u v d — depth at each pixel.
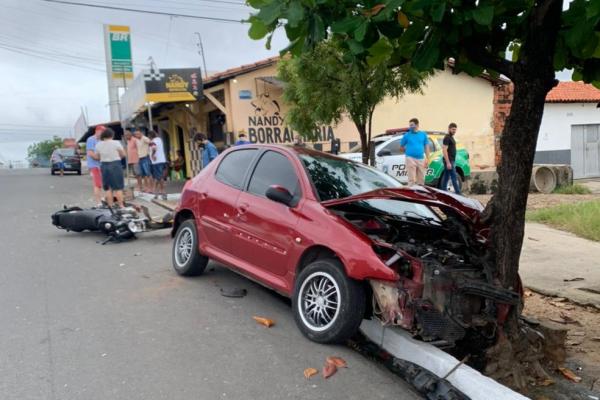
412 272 3.92
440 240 4.56
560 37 3.58
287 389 3.65
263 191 5.25
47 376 3.78
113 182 11.02
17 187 22.12
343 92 9.11
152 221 8.76
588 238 8.54
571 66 3.89
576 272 6.63
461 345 4.31
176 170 20.91
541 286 6.08
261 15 3.05
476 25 3.34
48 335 4.52
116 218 8.71
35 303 5.37
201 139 11.42
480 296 3.96
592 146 22.84
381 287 3.98
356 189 5.14
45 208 13.45
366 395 3.61
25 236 9.21
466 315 3.95
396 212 5.17
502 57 3.95
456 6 3.07
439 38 3.32
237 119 15.80
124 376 3.79
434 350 3.97
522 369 3.85
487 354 3.86
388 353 4.28
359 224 4.65
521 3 3.14
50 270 6.73
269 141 16.17
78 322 4.83
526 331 4.12
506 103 18.62
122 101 22.69
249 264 5.26
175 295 5.66
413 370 3.77
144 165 14.34
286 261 4.71
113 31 22.41
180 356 4.13
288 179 5.08
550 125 22.05
